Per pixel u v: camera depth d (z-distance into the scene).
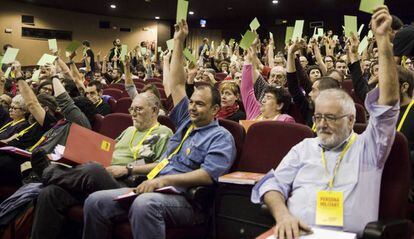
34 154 2.66
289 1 12.05
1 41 12.75
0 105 4.46
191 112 2.40
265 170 2.25
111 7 13.66
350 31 2.81
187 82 3.27
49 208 2.34
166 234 2.10
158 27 16.03
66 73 4.72
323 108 1.78
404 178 1.68
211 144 2.30
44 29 13.62
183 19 2.70
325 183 1.75
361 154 1.74
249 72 3.53
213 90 2.44
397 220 1.54
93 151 2.49
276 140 2.25
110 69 9.12
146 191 2.13
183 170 2.35
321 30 6.20
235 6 12.99
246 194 2.06
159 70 8.98
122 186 2.49
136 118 2.79
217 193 2.17
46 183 2.43
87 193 2.39
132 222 2.04
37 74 4.42
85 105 3.36
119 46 9.29
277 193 1.81
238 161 2.38
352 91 4.03
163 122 2.97
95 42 14.88
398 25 2.96
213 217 2.18
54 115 3.45
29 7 13.23
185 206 2.14
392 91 1.64
